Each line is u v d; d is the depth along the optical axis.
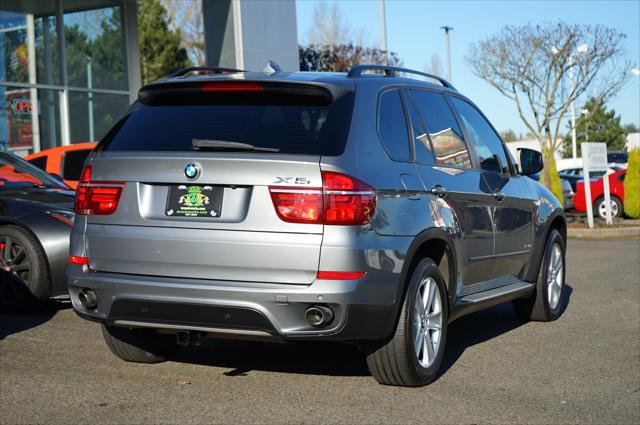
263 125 4.52
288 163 4.32
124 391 4.79
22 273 6.99
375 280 4.40
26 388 4.81
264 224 4.32
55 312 7.15
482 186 5.87
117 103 19.28
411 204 4.81
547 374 5.40
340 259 4.27
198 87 4.71
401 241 4.62
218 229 4.38
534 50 24.59
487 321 7.34
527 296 6.97
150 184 4.56
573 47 24.59
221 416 4.35
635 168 20.22
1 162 7.96
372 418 4.36
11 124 17.14
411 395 4.82
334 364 5.53
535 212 6.89
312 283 4.29
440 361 5.16
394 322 4.62
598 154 18.44
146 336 5.31
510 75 25.00
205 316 4.40
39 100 17.69
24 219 6.95
